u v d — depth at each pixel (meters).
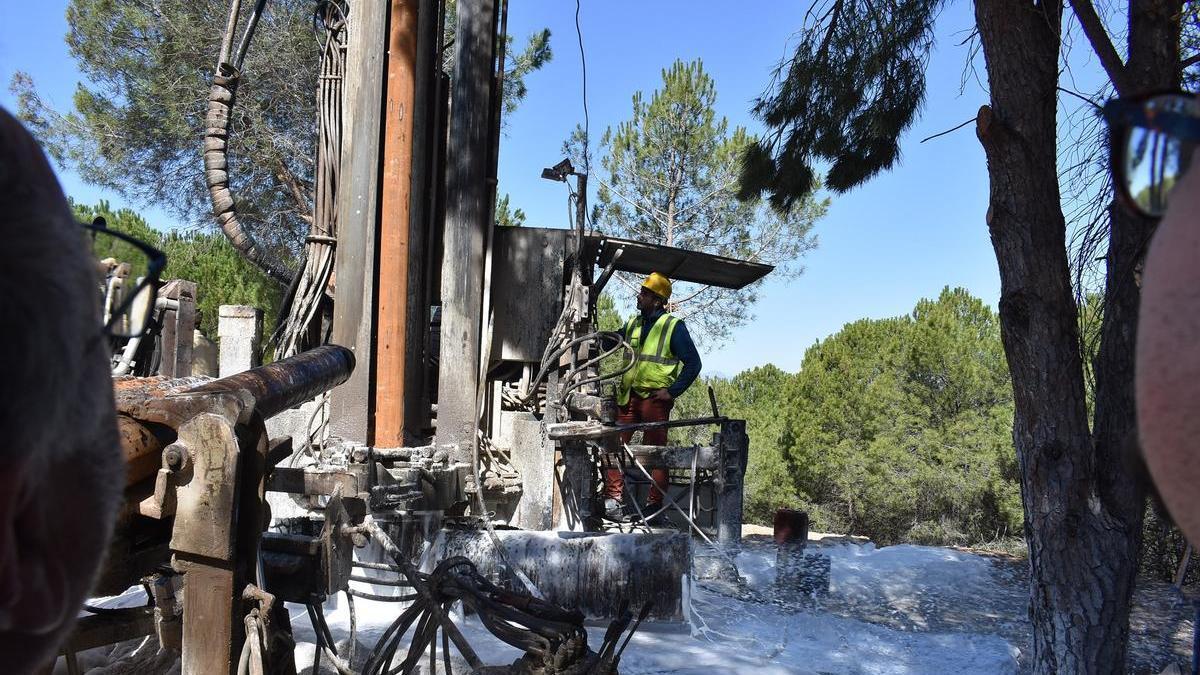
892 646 4.85
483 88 6.48
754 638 4.80
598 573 4.80
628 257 8.70
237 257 15.25
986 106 3.31
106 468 0.76
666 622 4.78
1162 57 3.08
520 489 6.28
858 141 6.44
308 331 6.71
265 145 14.31
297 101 14.91
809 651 4.68
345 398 6.10
